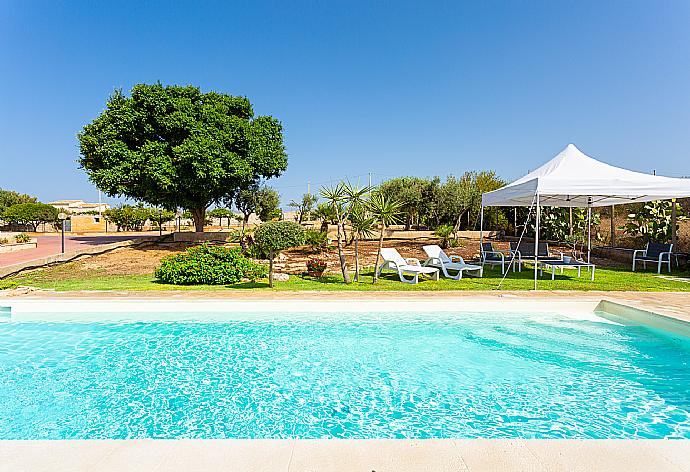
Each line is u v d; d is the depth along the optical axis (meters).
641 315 6.96
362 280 11.33
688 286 9.75
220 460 2.55
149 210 47.00
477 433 3.75
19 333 6.86
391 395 4.58
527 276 12.06
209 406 4.34
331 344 6.29
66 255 15.76
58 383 4.96
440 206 27.12
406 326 7.09
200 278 10.61
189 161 19.70
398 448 2.70
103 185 20.52
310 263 12.27
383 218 10.63
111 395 4.62
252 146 22.64
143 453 2.63
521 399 4.45
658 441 2.78
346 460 2.56
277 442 2.77
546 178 9.15
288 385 4.87
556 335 6.57
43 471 2.43
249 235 16.11
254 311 7.86
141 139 21.55
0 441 2.78
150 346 6.27
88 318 7.67
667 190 9.09
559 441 2.79
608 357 5.68
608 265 14.16
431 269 10.95
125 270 13.97
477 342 6.30
